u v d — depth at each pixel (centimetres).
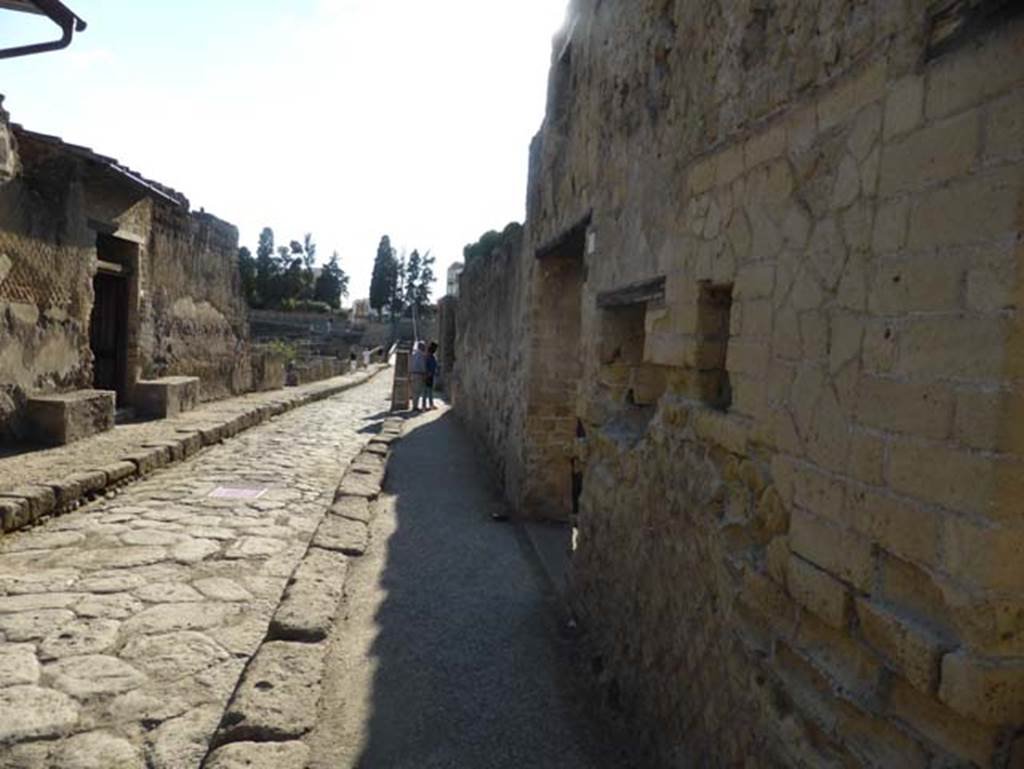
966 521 140
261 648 345
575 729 323
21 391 770
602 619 380
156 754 280
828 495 186
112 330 1032
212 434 986
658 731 290
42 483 595
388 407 1714
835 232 189
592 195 455
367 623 421
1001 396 134
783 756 198
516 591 492
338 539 547
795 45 213
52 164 791
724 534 244
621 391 417
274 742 271
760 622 219
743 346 241
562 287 672
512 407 777
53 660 346
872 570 169
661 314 321
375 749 296
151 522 593
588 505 421
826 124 196
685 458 285
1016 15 134
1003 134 136
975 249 141
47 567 473
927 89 156
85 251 868
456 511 707
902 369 160
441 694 345
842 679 177
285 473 835
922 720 152
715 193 266
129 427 942
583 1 493
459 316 1564
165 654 360
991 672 135
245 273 5869
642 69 356
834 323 187
